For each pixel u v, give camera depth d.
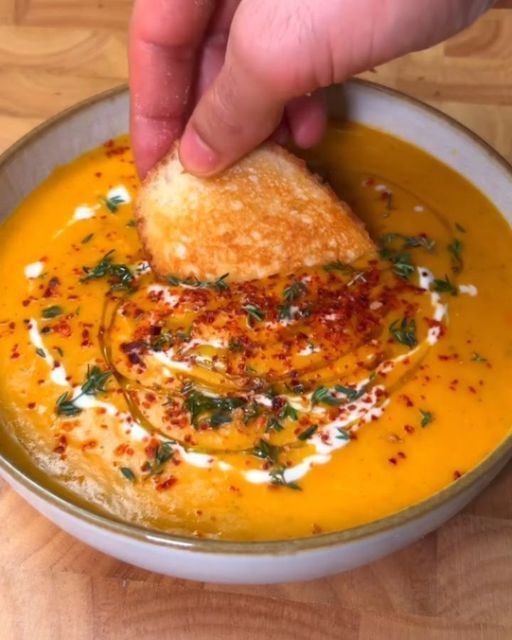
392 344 0.34
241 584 0.31
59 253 0.38
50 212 0.39
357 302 0.35
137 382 0.34
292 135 0.40
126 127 0.42
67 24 0.50
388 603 0.32
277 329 0.34
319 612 0.31
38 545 0.33
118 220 0.39
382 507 0.31
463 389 0.33
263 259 0.36
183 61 0.37
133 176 0.41
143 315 0.35
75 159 0.41
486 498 0.34
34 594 0.32
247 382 0.33
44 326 0.35
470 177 0.40
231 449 0.32
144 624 0.31
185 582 0.32
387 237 0.38
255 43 0.27
